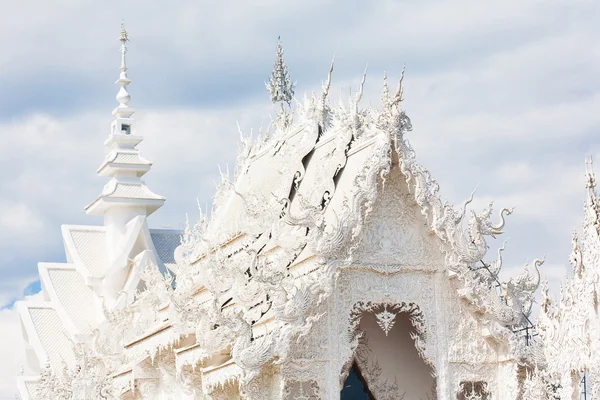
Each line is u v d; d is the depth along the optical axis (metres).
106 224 64.50
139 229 62.66
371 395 39.00
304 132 42.06
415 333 39.22
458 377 36.53
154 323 47.62
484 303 36.28
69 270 63.47
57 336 61.75
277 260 37.19
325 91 41.50
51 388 52.34
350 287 35.84
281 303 34.44
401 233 36.38
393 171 36.03
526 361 36.50
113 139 65.50
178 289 44.00
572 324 37.72
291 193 40.72
